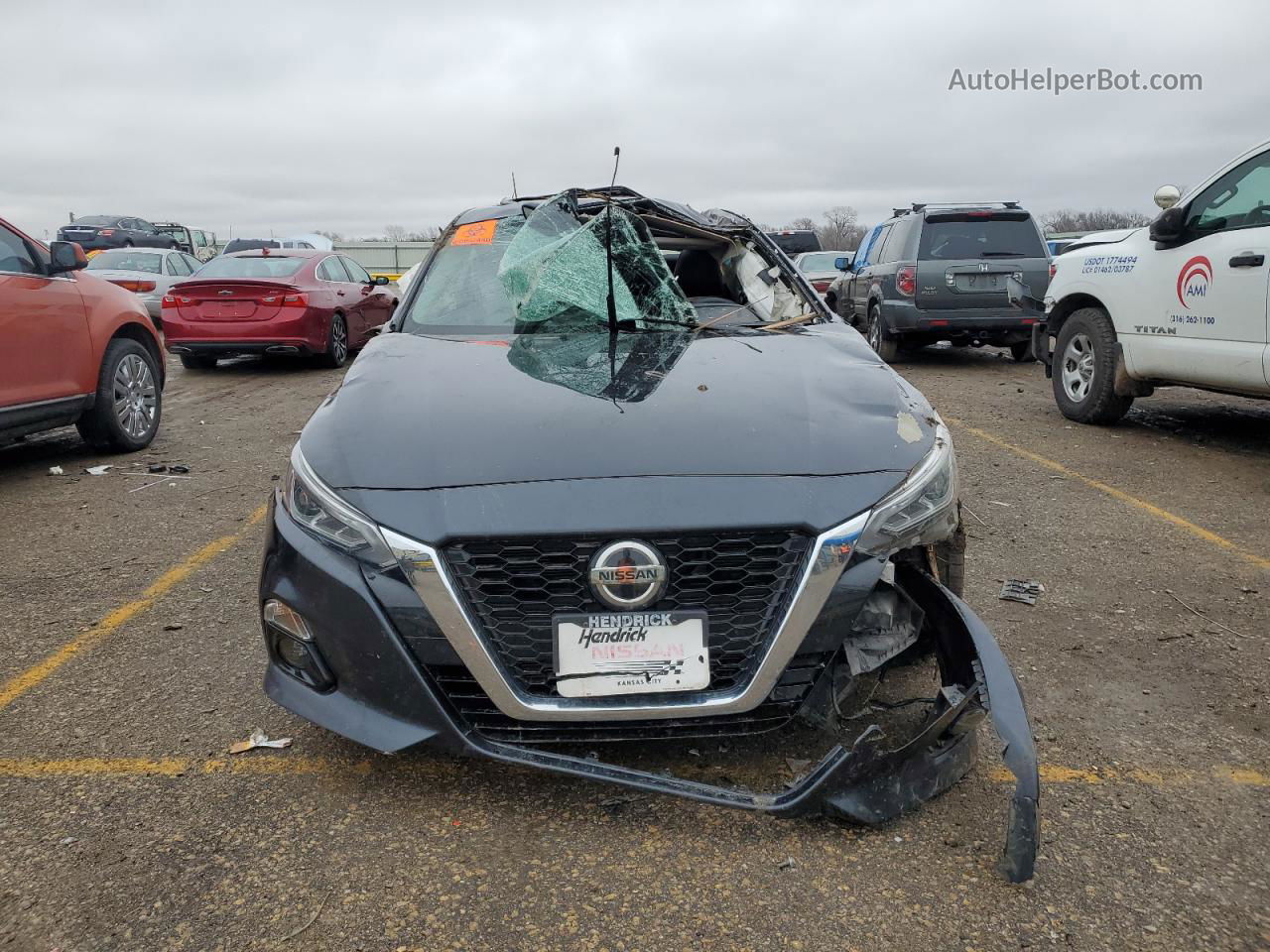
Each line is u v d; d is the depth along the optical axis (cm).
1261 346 540
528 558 212
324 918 195
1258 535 439
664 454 225
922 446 242
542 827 224
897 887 202
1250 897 199
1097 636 330
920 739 216
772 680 216
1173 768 247
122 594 378
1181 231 593
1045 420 729
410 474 223
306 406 837
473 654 213
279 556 232
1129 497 505
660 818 227
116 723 274
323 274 1117
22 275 541
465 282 360
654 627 212
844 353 302
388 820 227
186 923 193
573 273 339
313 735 267
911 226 1026
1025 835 200
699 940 188
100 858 213
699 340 318
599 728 219
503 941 189
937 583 235
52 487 550
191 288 1005
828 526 215
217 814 230
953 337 1034
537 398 253
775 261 387
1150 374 633
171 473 582
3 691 294
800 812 211
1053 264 736
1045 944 186
